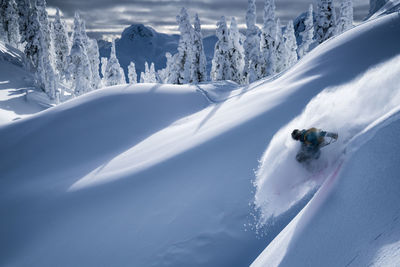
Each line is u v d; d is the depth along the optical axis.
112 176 9.96
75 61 43.41
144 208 7.37
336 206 3.42
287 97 9.98
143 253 6.25
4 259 7.64
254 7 34.81
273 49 36.28
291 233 3.89
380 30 12.00
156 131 14.89
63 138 15.45
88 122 16.16
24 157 14.77
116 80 44.81
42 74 48.22
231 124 9.91
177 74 38.44
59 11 61.56
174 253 5.96
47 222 8.61
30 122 17.30
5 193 12.01
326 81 9.87
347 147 4.27
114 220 7.50
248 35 35.50
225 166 7.50
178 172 8.19
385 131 3.70
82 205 8.60
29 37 50.06
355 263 2.49
